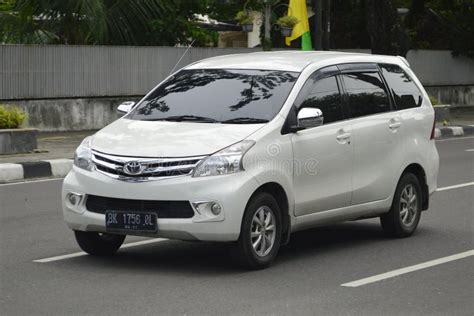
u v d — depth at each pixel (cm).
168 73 2691
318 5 2662
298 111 980
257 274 922
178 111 998
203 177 889
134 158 904
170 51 2692
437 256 1031
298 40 3266
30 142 1930
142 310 777
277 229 949
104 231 925
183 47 2720
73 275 912
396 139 1113
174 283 879
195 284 875
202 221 887
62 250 1041
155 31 2798
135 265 962
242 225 908
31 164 1712
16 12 2600
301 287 870
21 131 1914
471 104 3681
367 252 1049
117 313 767
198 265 964
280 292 848
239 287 864
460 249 1073
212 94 1008
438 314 782
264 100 982
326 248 1073
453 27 3647
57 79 2453
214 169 893
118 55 2575
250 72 1027
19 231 1162
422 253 1047
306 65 1028
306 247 1079
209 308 785
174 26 2834
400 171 1118
